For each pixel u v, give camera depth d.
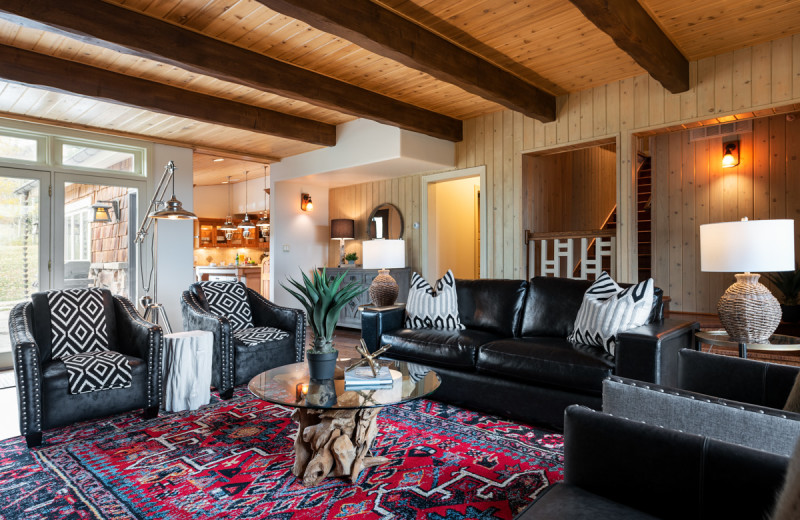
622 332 2.46
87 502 1.98
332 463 2.17
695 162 6.38
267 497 2.01
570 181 6.91
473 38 3.71
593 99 4.89
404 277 6.62
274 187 7.15
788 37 3.80
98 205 5.30
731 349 4.19
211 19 3.26
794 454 0.50
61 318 3.21
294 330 3.94
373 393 2.13
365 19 3.08
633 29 3.20
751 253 2.45
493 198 5.73
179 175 5.98
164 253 5.76
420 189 6.60
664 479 1.06
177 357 3.16
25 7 2.66
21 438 2.71
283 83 4.00
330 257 7.91
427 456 2.40
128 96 4.11
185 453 2.47
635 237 4.73
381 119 4.97
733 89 4.07
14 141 4.79
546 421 2.78
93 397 2.79
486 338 3.33
